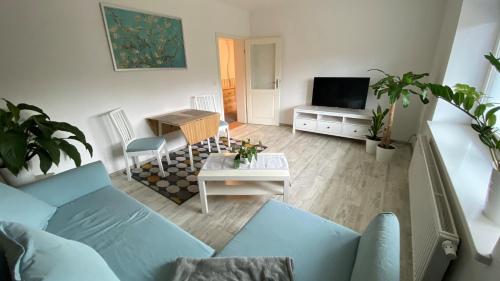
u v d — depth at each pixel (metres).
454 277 1.08
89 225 1.38
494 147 1.00
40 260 0.70
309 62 4.32
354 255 1.11
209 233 1.84
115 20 2.63
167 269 1.08
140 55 2.95
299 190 2.42
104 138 2.76
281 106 4.96
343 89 3.95
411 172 2.27
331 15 3.88
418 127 3.39
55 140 1.94
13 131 1.76
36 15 2.09
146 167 3.01
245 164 2.11
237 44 4.88
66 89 2.38
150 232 1.31
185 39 3.48
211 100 3.96
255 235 1.24
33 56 2.12
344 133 3.82
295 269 1.04
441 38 2.88
